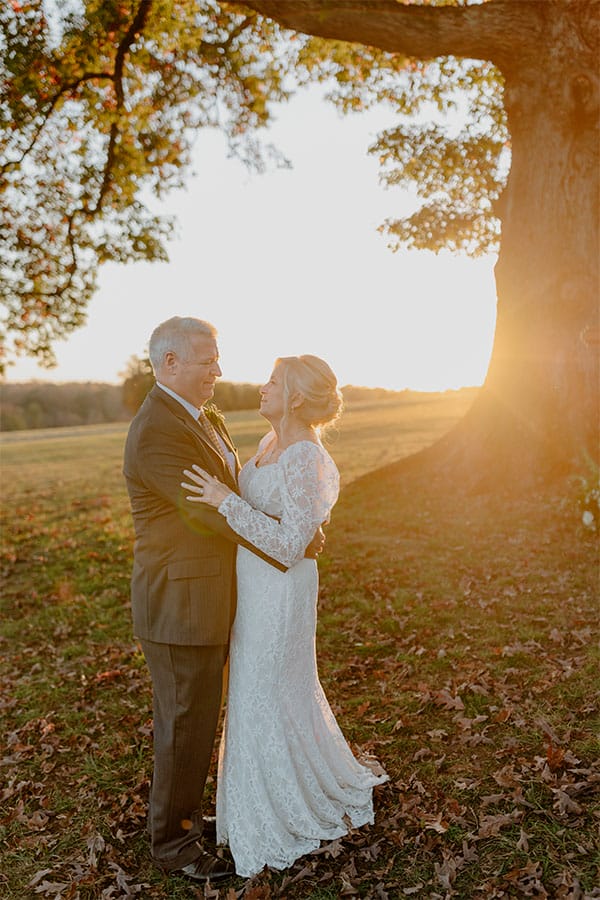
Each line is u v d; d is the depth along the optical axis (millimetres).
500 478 9820
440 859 3045
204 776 3117
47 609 7668
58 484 20000
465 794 3482
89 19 10969
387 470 11555
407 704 4543
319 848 3137
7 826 3680
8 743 4645
